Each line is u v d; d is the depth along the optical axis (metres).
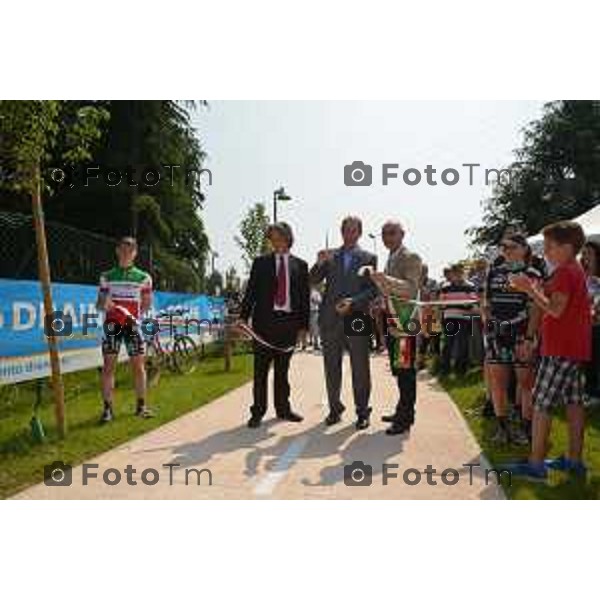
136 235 26.91
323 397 10.40
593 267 9.23
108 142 26.06
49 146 7.64
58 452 6.68
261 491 5.53
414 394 7.83
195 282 24.88
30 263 13.08
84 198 26.55
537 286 6.59
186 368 14.30
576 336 5.82
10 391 9.85
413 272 7.75
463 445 7.18
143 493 5.45
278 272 8.20
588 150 44.78
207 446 7.07
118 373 13.35
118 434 7.50
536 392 5.89
